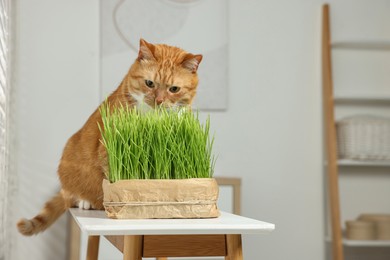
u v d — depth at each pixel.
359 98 3.19
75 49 3.01
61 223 2.94
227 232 1.23
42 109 2.97
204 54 3.10
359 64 3.35
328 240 3.20
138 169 1.44
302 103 3.24
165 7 3.07
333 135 3.13
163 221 1.32
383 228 3.09
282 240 3.20
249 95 3.18
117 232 1.19
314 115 3.26
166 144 1.44
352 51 3.35
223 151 3.14
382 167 3.34
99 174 1.86
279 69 3.22
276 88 3.21
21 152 2.94
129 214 1.38
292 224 3.21
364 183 3.33
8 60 2.30
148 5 3.06
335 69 3.33
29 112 2.95
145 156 1.43
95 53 3.03
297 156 3.23
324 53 3.21
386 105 3.35
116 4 3.03
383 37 3.35
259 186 3.18
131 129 1.45
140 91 2.07
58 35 3.00
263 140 3.19
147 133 1.45
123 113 1.58
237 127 3.16
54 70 2.99
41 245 2.92
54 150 2.97
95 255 1.96
